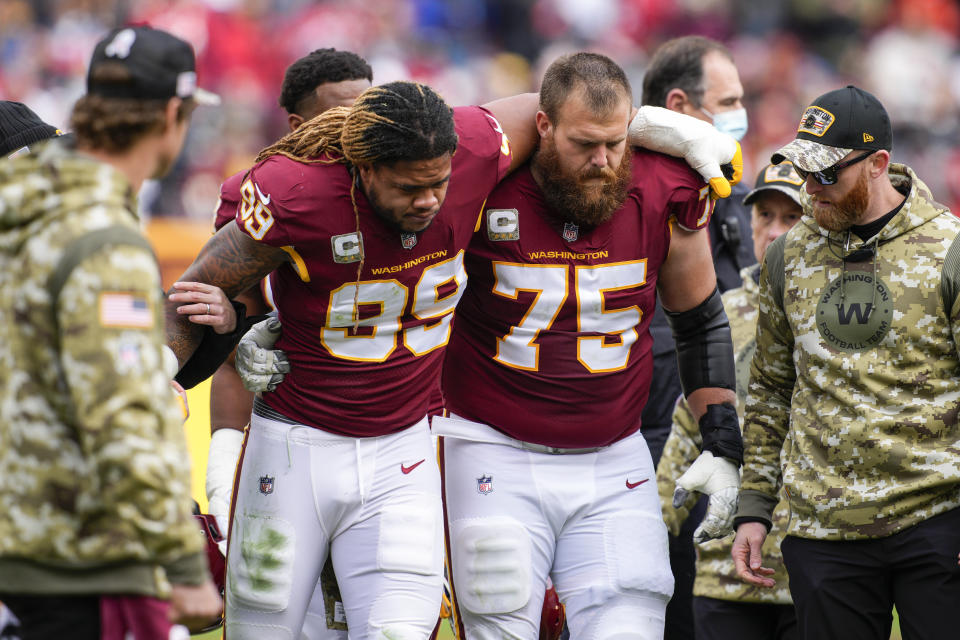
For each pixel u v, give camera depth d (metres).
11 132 13.62
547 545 13.73
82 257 8.77
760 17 58.69
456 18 55.50
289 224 11.94
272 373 12.76
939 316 12.81
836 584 13.20
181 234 32.56
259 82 49.25
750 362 16.14
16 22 47.75
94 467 8.66
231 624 13.06
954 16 60.75
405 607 12.77
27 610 9.16
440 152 11.52
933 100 57.50
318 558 13.05
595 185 12.95
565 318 13.49
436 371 13.36
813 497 13.24
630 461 13.95
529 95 13.55
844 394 13.14
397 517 12.86
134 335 8.78
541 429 13.55
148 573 9.27
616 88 12.70
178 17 48.28
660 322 17.78
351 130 11.57
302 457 12.85
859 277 13.11
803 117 13.27
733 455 14.25
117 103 9.36
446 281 12.88
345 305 12.49
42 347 8.91
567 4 56.97
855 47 58.19
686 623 16.86
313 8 51.91
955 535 12.76
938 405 12.88
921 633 12.90
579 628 13.70
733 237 18.28
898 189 13.64
